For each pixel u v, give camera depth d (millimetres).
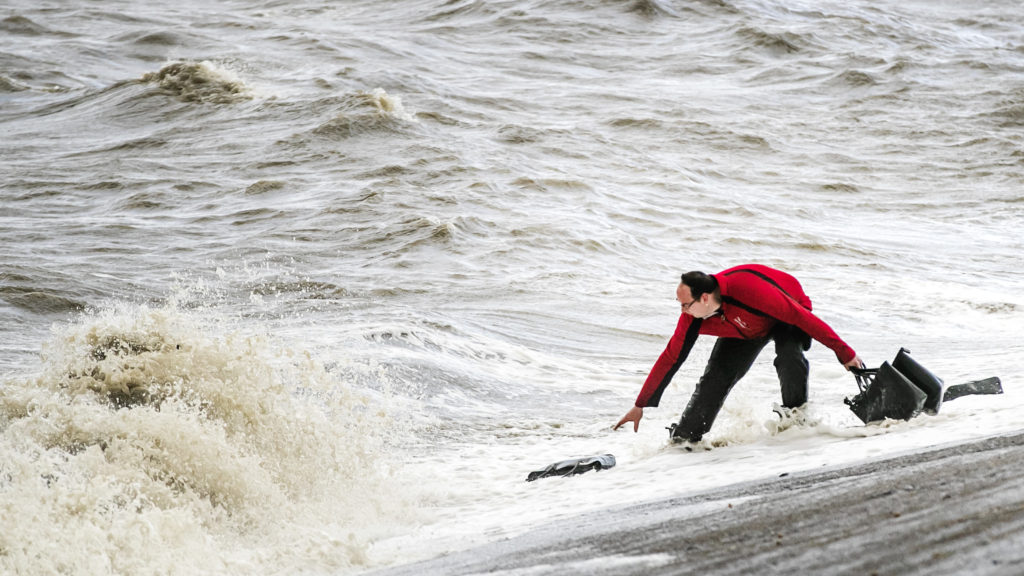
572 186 94312
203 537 16328
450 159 100562
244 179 95375
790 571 9125
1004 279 69938
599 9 188375
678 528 12164
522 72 158500
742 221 88812
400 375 36438
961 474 12078
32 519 15398
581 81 154000
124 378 22359
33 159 104938
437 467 24891
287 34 172250
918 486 11820
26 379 23312
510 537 14875
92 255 67188
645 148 118062
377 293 57719
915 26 197250
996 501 10203
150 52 166125
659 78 158000
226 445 19703
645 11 187125
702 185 103188
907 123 136500
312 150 104375
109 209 85375
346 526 18828
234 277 61719
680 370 38281
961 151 124875
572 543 12547
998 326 52250
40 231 74938
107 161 102000
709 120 131750
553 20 183250
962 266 74875
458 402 34500
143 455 19172
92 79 151500
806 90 152625
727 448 21250
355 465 21906
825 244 79750
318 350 38844
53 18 184750
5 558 14539
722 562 9875
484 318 51375
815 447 19438
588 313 54000
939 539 9219
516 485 22141
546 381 38875
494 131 117500
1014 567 8008
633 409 20859
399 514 19703
